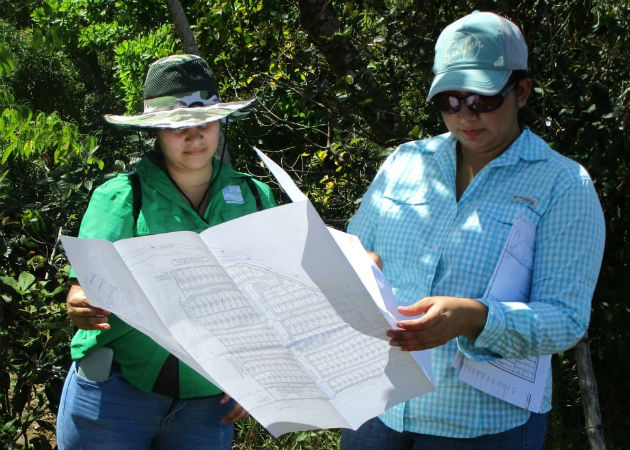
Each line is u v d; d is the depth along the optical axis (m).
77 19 16.03
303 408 1.89
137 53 11.04
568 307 1.97
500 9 4.07
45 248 4.23
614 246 3.78
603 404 3.93
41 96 16.34
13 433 3.79
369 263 1.81
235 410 2.52
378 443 2.32
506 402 2.14
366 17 4.91
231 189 2.51
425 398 2.18
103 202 2.39
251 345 1.83
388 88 4.81
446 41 2.13
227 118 2.62
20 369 3.86
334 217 4.68
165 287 1.83
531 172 2.11
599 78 4.03
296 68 5.07
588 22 4.07
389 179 2.40
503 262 2.03
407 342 1.72
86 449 2.42
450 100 2.10
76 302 2.18
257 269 1.73
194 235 1.70
